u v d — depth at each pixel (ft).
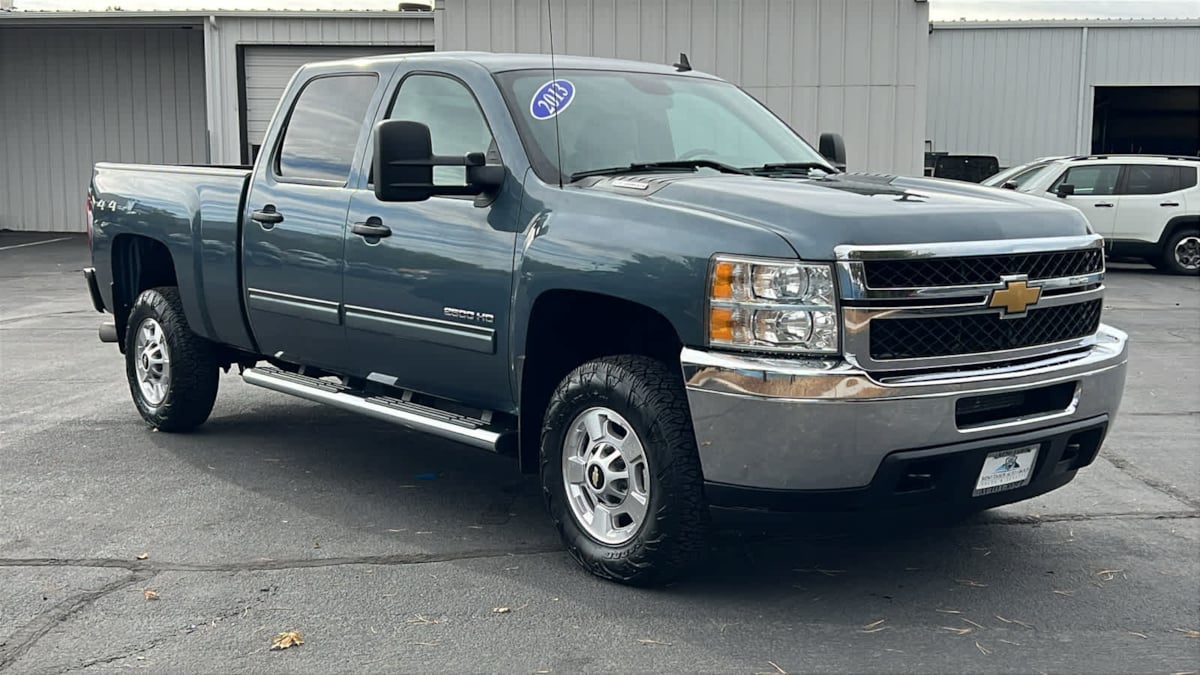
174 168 22.86
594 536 15.39
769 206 13.98
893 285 13.28
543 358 15.99
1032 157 91.20
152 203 22.79
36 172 86.53
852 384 13.05
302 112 20.27
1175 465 21.72
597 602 14.67
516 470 21.18
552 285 15.21
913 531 17.61
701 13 52.60
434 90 18.16
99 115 85.71
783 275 13.25
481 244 16.34
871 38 52.06
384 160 15.74
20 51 85.51
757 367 13.26
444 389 17.54
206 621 14.03
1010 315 13.98
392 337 17.88
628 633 13.71
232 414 25.71
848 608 14.53
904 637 13.65
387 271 17.71
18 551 16.52
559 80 17.75
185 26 78.13
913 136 52.47
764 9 52.34
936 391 13.33
